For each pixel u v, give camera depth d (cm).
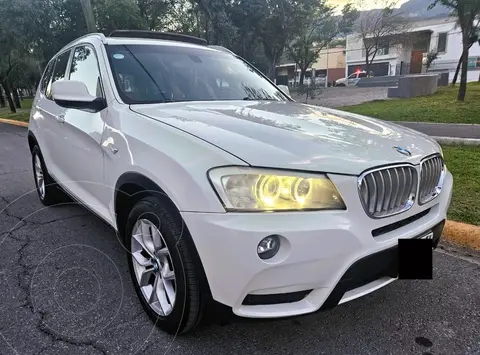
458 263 324
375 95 2022
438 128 920
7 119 1875
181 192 197
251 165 188
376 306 263
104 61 310
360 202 195
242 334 233
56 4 1841
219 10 1561
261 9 1631
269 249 182
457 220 378
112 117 272
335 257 188
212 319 211
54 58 453
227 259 183
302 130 232
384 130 266
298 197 187
